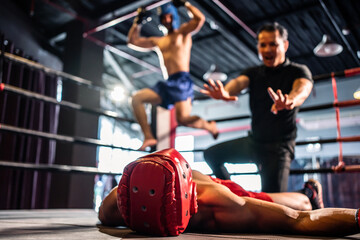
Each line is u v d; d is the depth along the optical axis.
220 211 1.12
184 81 2.80
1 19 4.80
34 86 5.38
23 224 1.40
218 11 5.72
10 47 4.85
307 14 5.78
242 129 10.92
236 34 6.37
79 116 5.50
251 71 2.05
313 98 9.96
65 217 2.14
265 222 1.10
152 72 9.02
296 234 1.08
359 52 6.68
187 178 1.03
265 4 5.50
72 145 5.35
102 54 6.28
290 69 1.90
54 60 6.68
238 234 1.09
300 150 9.99
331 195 9.48
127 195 1.00
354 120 8.97
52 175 5.50
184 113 2.73
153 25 6.30
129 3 5.39
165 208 0.95
